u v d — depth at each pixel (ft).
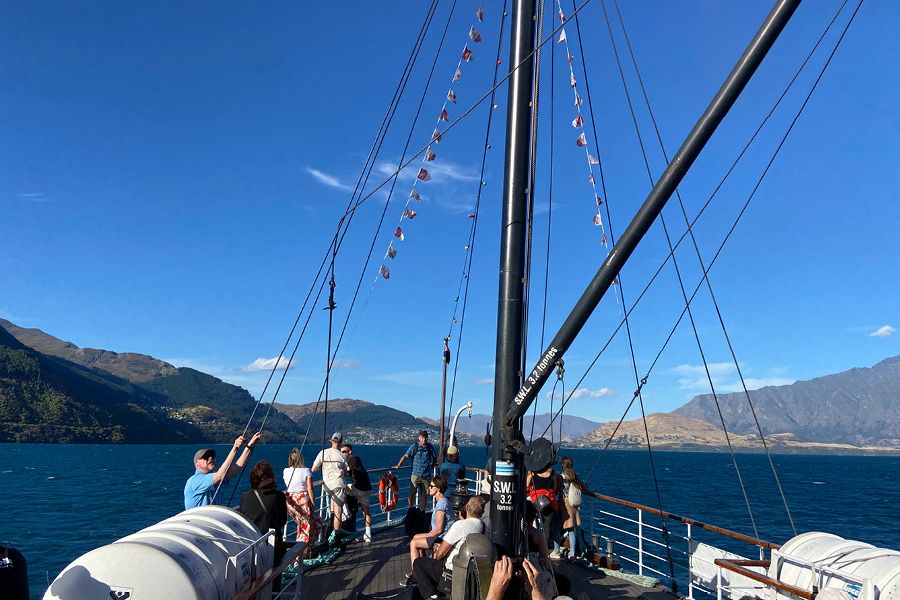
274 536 21.38
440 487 25.62
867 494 199.00
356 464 38.22
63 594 14.76
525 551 14.96
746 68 11.14
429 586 20.79
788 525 109.91
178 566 15.30
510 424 14.69
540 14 17.17
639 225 12.00
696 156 11.62
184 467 307.17
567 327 12.97
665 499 151.53
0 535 91.09
